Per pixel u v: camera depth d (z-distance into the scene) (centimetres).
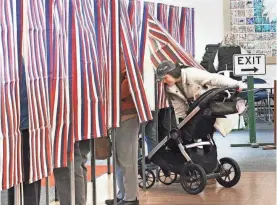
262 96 1392
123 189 638
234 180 746
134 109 603
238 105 704
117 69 540
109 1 533
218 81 712
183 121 707
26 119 390
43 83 414
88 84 484
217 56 1365
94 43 499
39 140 407
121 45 572
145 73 769
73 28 462
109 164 848
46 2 418
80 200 520
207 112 694
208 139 732
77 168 516
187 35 848
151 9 748
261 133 1304
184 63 768
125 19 571
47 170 418
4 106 361
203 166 718
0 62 356
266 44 1560
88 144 553
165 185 773
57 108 436
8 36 367
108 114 529
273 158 970
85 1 485
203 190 732
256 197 688
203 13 1559
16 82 378
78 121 471
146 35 679
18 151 382
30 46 394
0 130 356
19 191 404
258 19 1561
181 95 722
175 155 724
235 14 1562
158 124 805
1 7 358
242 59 1062
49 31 423
